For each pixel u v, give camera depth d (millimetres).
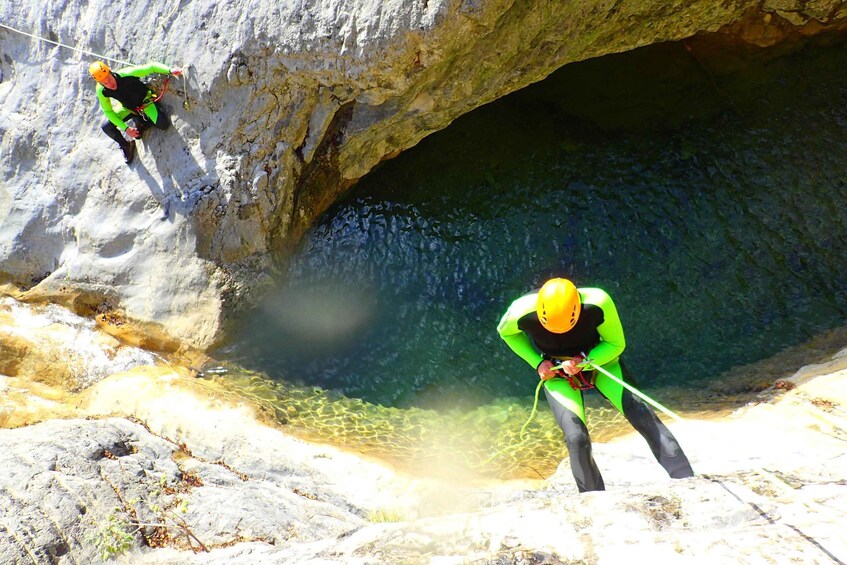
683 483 3357
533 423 6328
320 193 7488
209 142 6750
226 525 4164
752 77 8023
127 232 7062
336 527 4324
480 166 8156
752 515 3045
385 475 5391
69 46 7137
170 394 6176
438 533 3340
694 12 6859
